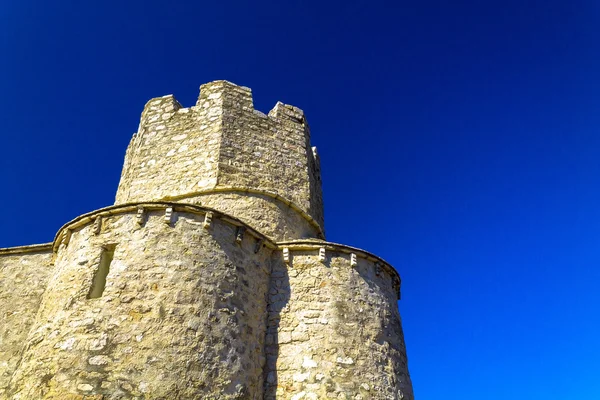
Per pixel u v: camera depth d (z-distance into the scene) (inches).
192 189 598.2
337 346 470.6
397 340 530.9
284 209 627.5
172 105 711.1
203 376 390.9
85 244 459.5
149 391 366.9
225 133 646.5
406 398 492.7
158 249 440.5
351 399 443.8
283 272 518.9
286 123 729.0
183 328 402.9
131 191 631.8
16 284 601.6
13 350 550.9
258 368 450.9
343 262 531.5
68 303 420.2
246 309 462.9
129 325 395.2
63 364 379.9
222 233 478.9
